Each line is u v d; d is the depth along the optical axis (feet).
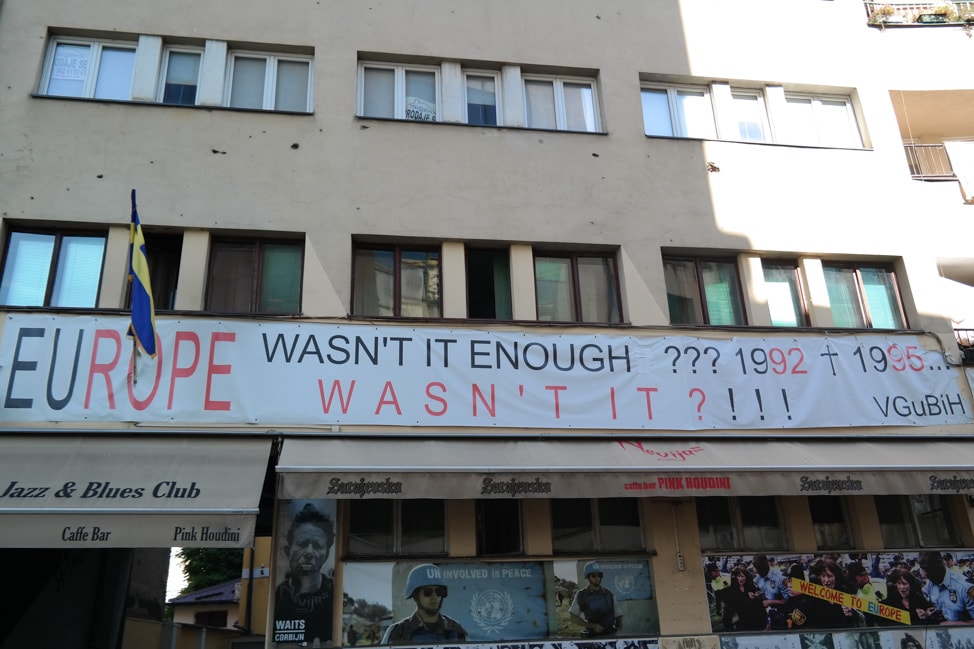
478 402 32.42
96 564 42.29
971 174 42.27
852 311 39.37
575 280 37.04
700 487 29.55
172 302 34.17
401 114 38.68
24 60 35.14
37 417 29.27
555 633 30.30
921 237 40.19
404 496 27.66
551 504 32.60
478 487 28.22
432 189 36.19
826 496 35.09
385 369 32.22
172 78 37.17
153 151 34.53
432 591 29.94
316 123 36.37
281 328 32.12
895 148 41.91
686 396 34.24
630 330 35.04
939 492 31.07
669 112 41.75
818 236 39.24
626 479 29.17
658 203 38.14
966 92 44.06
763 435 33.91
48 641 37.40
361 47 38.65
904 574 33.45
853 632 32.04
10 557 33.78
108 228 33.30
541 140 38.22
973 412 36.52
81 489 26.50
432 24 39.91
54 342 30.42
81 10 36.76
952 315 40.04
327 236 34.40
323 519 29.71
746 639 31.32
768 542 33.83
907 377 36.58
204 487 27.20
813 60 43.47
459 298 34.78
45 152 33.65
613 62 41.06
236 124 35.68
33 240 33.01
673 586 31.58
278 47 38.17
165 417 29.96
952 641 32.60
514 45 40.32
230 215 34.06
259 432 30.09
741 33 43.19
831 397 35.45
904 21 44.98
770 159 40.11
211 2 38.14
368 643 28.89
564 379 33.50
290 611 28.43
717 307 37.96
